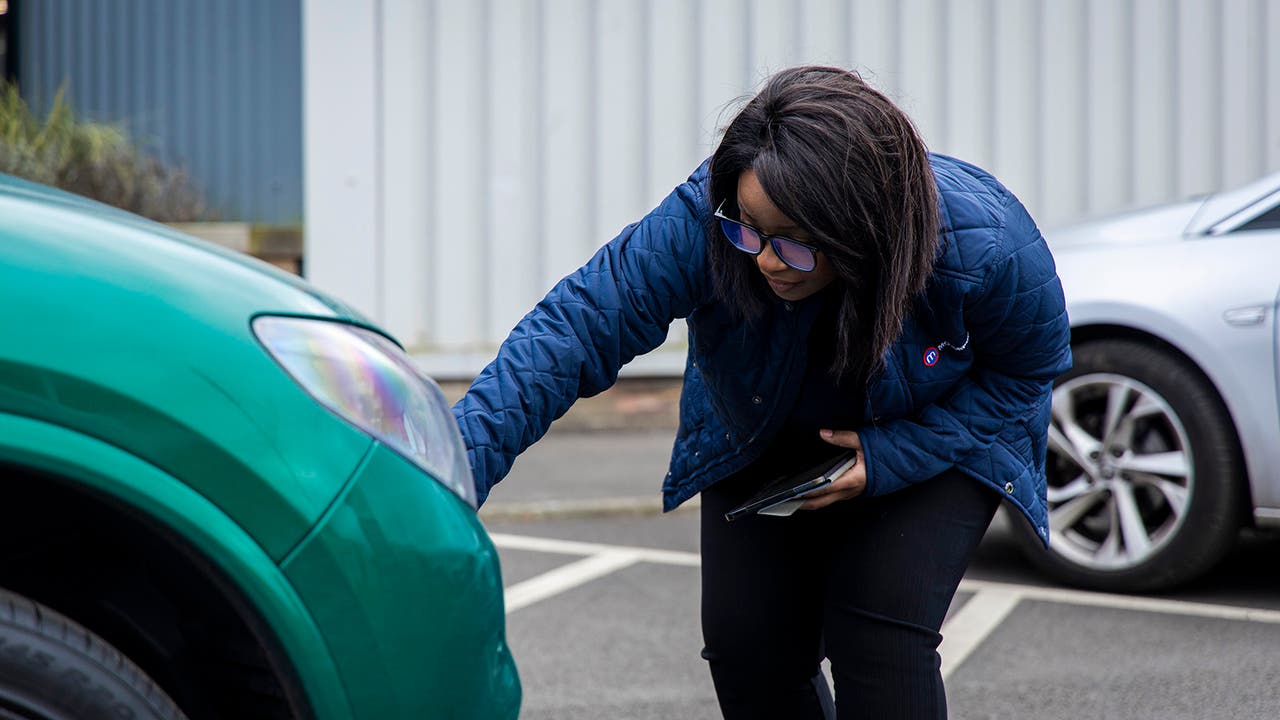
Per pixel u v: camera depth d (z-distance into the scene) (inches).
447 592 71.9
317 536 67.9
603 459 298.5
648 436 328.8
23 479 69.6
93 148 340.5
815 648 97.5
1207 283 181.0
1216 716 138.7
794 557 95.1
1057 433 191.5
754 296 82.8
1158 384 183.0
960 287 82.9
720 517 96.7
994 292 84.5
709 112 331.6
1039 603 182.2
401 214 330.0
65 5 371.9
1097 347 188.2
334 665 68.5
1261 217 183.9
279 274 75.5
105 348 65.9
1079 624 172.6
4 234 67.1
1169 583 183.5
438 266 331.3
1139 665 155.9
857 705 89.4
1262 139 334.6
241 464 66.9
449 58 328.8
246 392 67.9
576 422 337.1
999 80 335.6
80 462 64.5
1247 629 169.5
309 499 68.0
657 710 143.4
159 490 65.5
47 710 65.3
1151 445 187.5
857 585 89.7
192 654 75.9
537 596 192.7
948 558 89.7
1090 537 196.5
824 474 86.6
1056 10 334.6
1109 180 337.1
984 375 90.9
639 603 188.5
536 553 220.7
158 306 67.8
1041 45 335.0
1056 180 337.1
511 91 330.0
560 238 332.5
